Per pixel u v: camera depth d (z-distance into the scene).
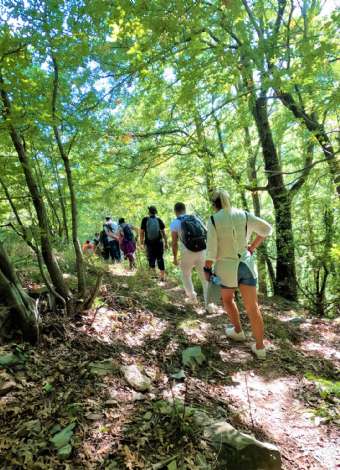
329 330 5.36
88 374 2.66
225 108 8.23
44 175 6.95
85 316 3.62
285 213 8.10
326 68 5.02
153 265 7.64
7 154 4.04
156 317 4.35
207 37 5.76
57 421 2.14
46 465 1.83
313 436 2.56
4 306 2.76
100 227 18.55
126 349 3.29
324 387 3.17
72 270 5.47
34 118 3.31
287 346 4.33
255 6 4.96
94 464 1.89
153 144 8.12
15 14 3.08
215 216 3.73
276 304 7.14
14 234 4.18
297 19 5.96
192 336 4.01
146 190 10.57
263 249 8.60
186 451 2.07
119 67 4.93
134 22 3.77
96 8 3.41
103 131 6.38
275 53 4.14
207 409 2.60
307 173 7.43
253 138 10.80
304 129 7.48
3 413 2.12
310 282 8.82
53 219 9.10
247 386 3.04
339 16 3.80
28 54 3.21
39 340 2.91
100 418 2.24
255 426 2.56
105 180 8.08
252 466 2.05
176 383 2.93
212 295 4.01
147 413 2.36
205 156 7.66
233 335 4.14
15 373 2.45
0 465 1.78
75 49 3.48
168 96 7.18
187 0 3.43
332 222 7.63
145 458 1.97
